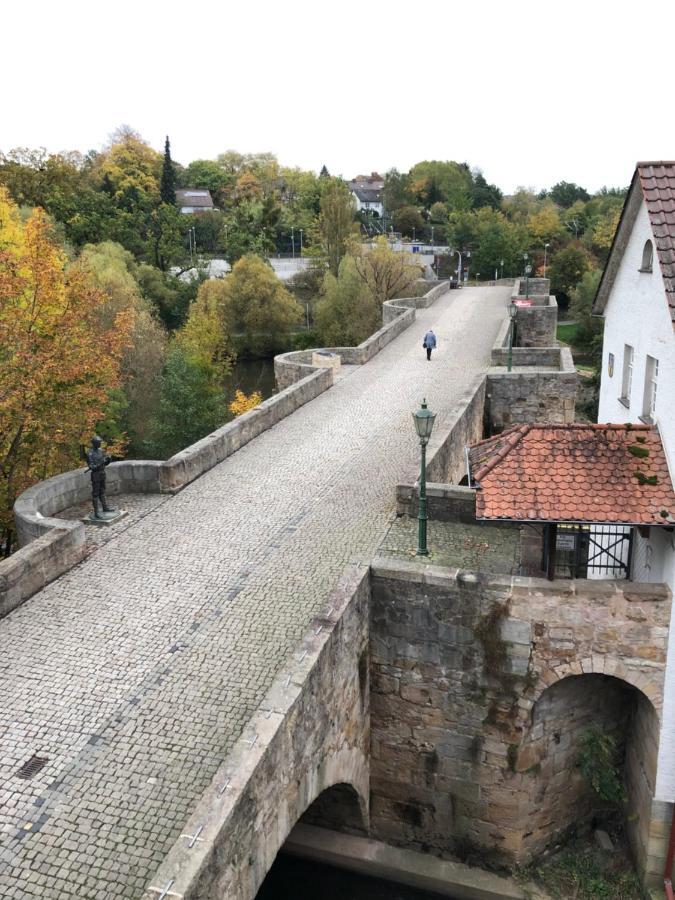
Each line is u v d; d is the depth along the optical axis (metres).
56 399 23.27
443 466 19.94
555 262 85.56
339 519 16.53
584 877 14.21
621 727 14.67
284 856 15.42
